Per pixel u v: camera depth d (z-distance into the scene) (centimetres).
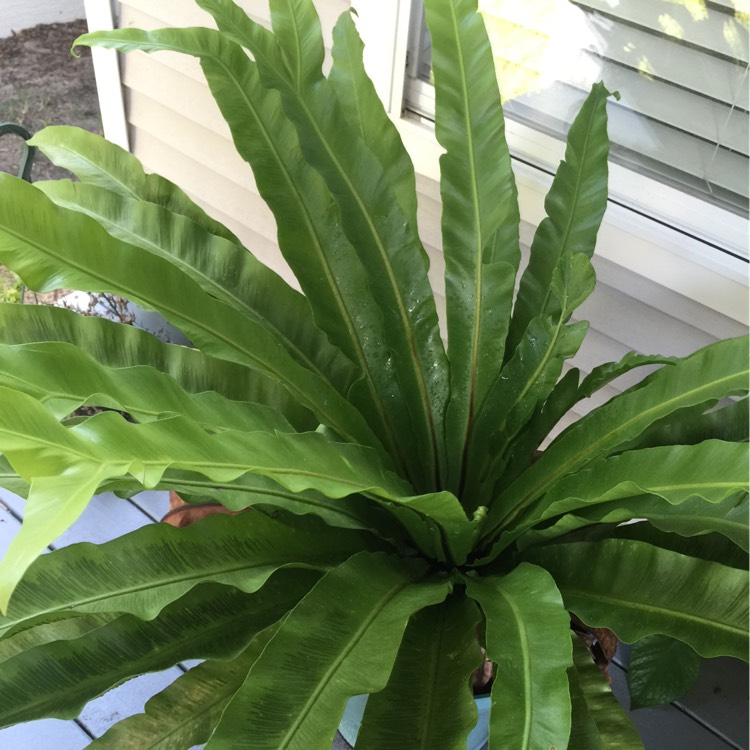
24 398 62
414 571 104
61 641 90
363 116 118
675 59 126
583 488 92
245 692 80
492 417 113
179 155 192
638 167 136
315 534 105
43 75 269
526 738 76
